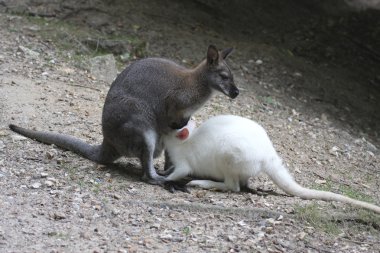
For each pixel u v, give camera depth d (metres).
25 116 15.09
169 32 24.38
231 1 28.73
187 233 10.41
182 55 22.84
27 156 13.02
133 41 22.31
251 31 27.45
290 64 25.14
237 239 10.42
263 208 11.80
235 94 13.23
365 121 22.72
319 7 30.75
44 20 22.64
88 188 11.88
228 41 25.59
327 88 24.22
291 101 22.06
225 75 13.16
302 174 15.12
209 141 12.61
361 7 31.39
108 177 12.66
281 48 26.66
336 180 15.24
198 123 17.17
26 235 9.67
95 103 17.12
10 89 16.48
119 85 12.78
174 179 12.79
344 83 25.17
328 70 26.02
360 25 30.03
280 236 10.77
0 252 9.02
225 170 12.55
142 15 25.06
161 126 12.93
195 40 24.36
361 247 10.77
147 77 12.75
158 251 9.62
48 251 9.23
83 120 15.69
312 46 27.56
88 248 9.47
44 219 10.33
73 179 12.22
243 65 23.64
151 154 12.62
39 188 11.56
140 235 10.16
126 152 12.71
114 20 23.94
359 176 16.25
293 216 11.66
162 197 11.88
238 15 28.14
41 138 13.84
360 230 11.66
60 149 13.77
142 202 11.44
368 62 27.70
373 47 28.69
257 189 13.24
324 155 17.34
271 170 12.69
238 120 12.78
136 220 10.75
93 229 10.19
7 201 10.80
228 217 11.37
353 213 12.11
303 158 16.55
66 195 11.39
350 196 13.68
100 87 18.75
